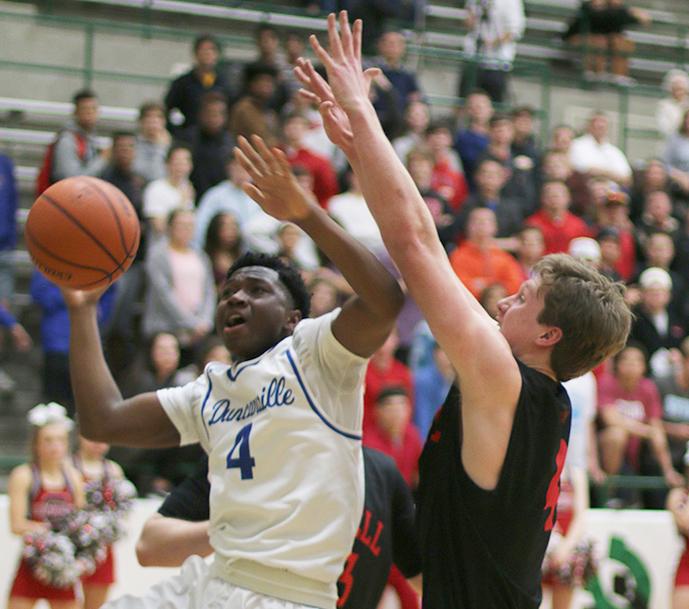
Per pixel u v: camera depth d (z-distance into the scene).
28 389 11.64
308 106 12.66
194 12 15.76
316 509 4.16
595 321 3.86
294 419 4.20
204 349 9.35
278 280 4.53
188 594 4.36
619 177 14.87
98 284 4.56
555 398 3.85
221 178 12.02
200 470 5.29
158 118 11.94
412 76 13.95
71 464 8.77
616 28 18.45
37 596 8.35
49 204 4.48
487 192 12.41
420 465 3.99
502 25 16.48
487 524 3.79
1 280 11.55
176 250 10.59
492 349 3.71
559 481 3.98
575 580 9.12
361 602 5.16
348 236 4.02
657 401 10.93
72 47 14.91
